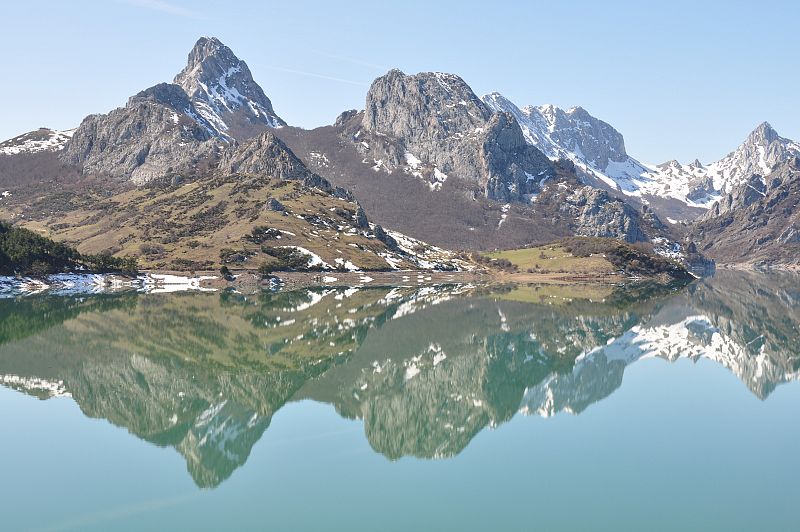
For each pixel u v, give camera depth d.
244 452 78.69
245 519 59.78
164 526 59.19
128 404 100.31
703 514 60.34
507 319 197.25
